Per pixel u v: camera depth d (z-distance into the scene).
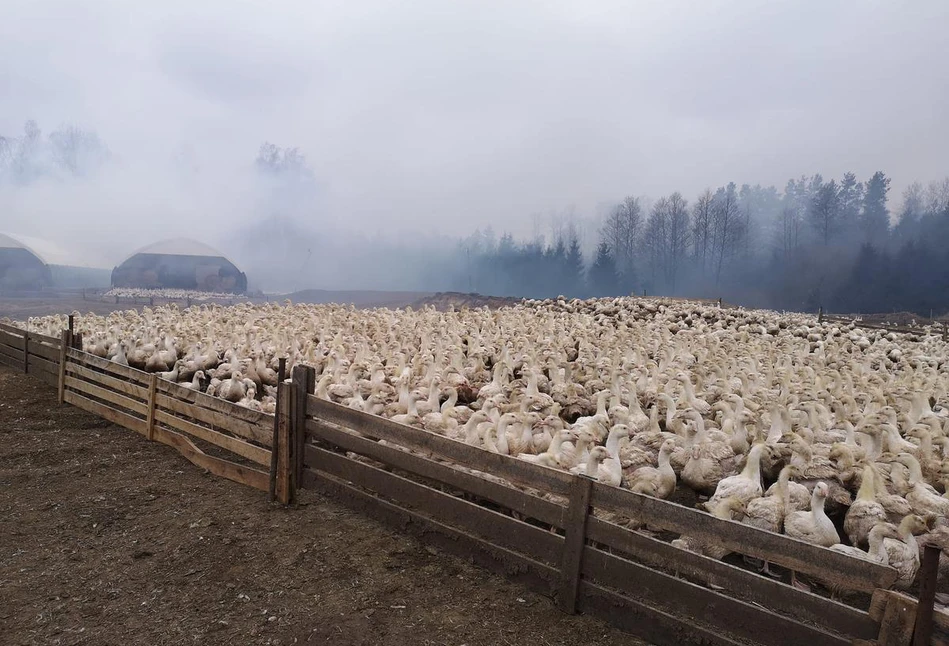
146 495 8.25
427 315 28.14
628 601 5.32
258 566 6.47
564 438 8.78
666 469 8.15
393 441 7.13
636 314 31.14
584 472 7.71
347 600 5.88
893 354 22.27
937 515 7.16
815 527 6.68
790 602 4.44
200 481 8.81
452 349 17.89
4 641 5.17
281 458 8.02
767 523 6.93
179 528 7.29
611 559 5.41
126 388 11.21
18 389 14.02
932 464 9.40
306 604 5.82
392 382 13.53
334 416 7.72
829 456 8.91
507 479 6.12
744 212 76.38
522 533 6.05
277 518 7.58
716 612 4.79
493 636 5.37
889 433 10.19
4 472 9.05
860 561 4.16
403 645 5.25
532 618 5.60
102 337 18.22
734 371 16.52
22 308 35.47
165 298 43.53
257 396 14.69
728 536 4.78
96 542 6.94
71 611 5.64
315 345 19.09
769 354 19.47
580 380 15.43
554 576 5.80
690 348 20.41
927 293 51.25
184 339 18.14
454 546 6.67
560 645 5.24
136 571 6.35
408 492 7.05
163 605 5.78
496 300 46.88
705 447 8.99
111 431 11.20
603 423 10.62
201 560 6.57
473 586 6.13
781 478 7.28
